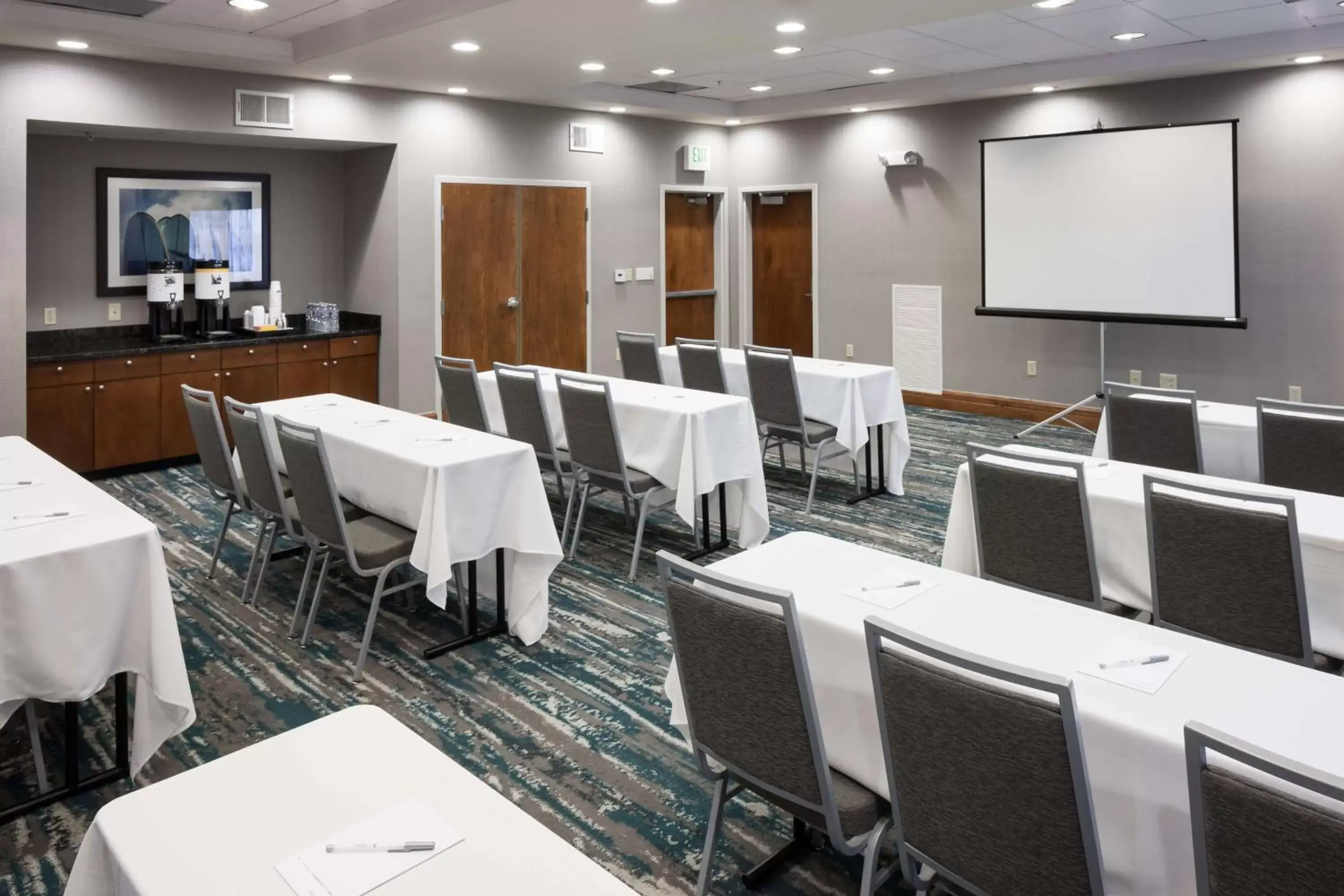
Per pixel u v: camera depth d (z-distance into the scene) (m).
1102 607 2.76
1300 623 2.40
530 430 4.64
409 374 7.44
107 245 6.47
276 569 4.49
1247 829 1.22
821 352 9.17
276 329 7.04
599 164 8.49
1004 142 7.28
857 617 2.03
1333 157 6.29
